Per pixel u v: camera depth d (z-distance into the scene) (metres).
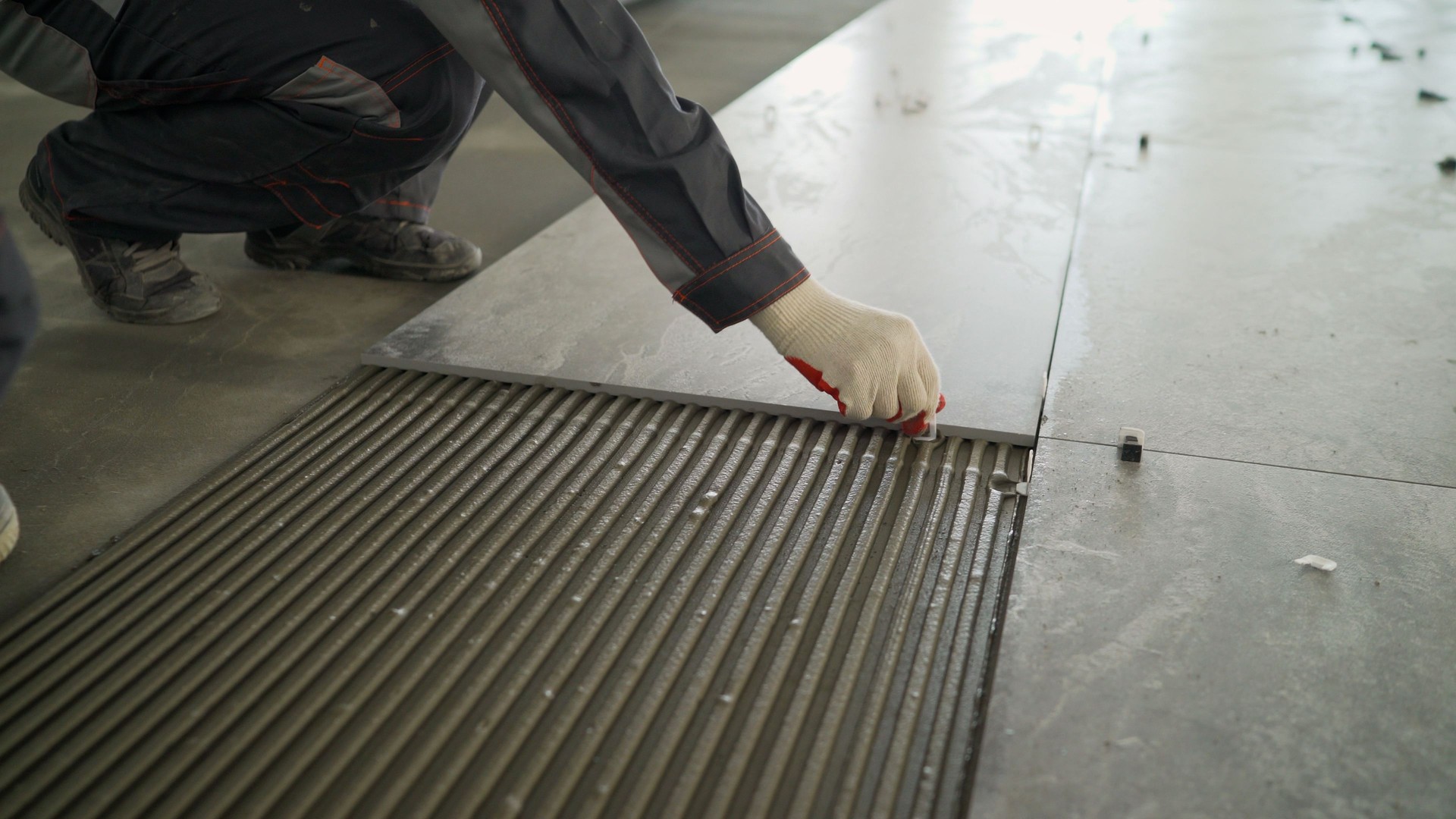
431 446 1.38
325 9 1.44
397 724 0.95
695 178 1.17
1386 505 1.23
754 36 4.54
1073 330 1.68
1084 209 2.25
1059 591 1.09
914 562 1.16
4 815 0.86
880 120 2.91
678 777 0.91
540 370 1.55
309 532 1.21
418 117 1.53
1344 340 1.65
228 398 1.55
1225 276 1.90
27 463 1.38
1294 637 1.03
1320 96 3.20
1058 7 4.73
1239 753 0.91
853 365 1.21
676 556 1.17
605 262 1.96
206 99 1.53
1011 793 0.87
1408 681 0.98
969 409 1.44
